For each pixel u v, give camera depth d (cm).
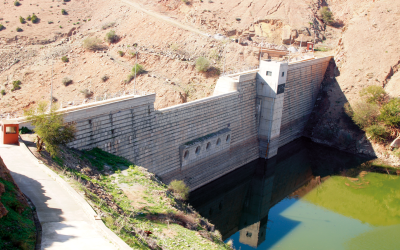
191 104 6125
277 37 12338
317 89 10038
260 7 13125
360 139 8794
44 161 3541
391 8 10331
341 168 8100
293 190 7212
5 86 10175
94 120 4669
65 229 2388
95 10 13712
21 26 12662
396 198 6894
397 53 9556
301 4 13425
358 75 9569
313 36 12356
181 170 6088
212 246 3309
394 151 8369
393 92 9069
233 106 7081
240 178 7431
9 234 2133
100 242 2292
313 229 5744
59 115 3975
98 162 4456
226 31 12306
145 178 4388
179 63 9919
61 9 13588
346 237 5569
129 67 10006
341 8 14150
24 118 4138
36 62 10938
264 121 7744
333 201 6731
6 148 3666
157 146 5631
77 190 3005
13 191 2580
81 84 9844
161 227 3319
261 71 7581
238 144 7362
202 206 6462
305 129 9631
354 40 10094
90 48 10906
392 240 5553
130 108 5141
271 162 7962
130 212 3381
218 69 9856
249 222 6116
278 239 5444
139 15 12106
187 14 12975
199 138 6400
